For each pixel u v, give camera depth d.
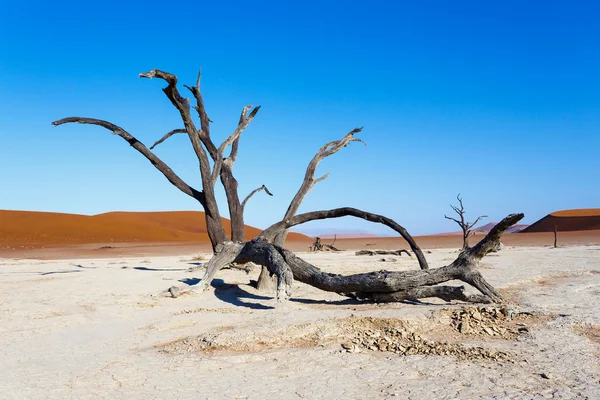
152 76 13.64
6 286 15.52
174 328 10.15
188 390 6.37
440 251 36.25
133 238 78.31
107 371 7.24
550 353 7.54
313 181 16.22
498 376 6.57
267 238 15.16
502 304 11.12
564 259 24.41
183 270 18.78
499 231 11.18
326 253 36.88
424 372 6.82
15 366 7.61
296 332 8.70
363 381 6.54
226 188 16.39
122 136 15.45
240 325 9.59
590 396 5.82
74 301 12.86
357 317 9.42
